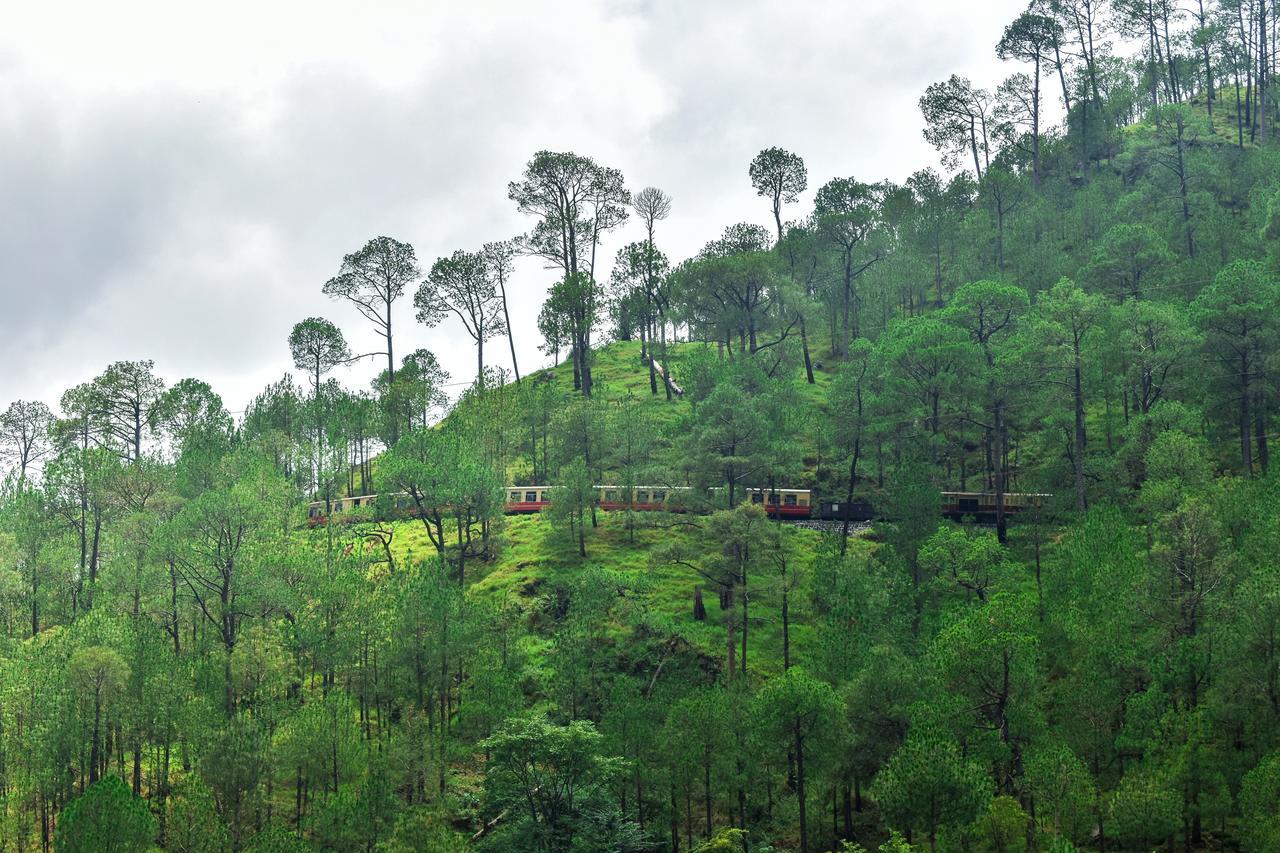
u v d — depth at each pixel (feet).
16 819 223.30
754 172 651.25
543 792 233.55
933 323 385.50
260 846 205.67
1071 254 520.83
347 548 331.77
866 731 239.91
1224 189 549.13
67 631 265.95
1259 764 202.80
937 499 318.86
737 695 250.57
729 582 301.63
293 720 237.45
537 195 612.70
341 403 478.18
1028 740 233.55
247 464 389.39
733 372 424.87
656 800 243.19
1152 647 238.48
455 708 277.85
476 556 375.66
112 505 357.82
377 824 218.18
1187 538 242.37
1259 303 346.33
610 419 428.15
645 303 563.48
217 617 300.40
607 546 372.17
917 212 576.20
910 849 203.62
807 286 572.10
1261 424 358.84
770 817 248.73
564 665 272.10
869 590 278.05
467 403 469.98
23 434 519.60
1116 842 221.66
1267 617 214.48
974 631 234.99
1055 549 295.69
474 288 580.71
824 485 415.85
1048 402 363.56
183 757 242.17
